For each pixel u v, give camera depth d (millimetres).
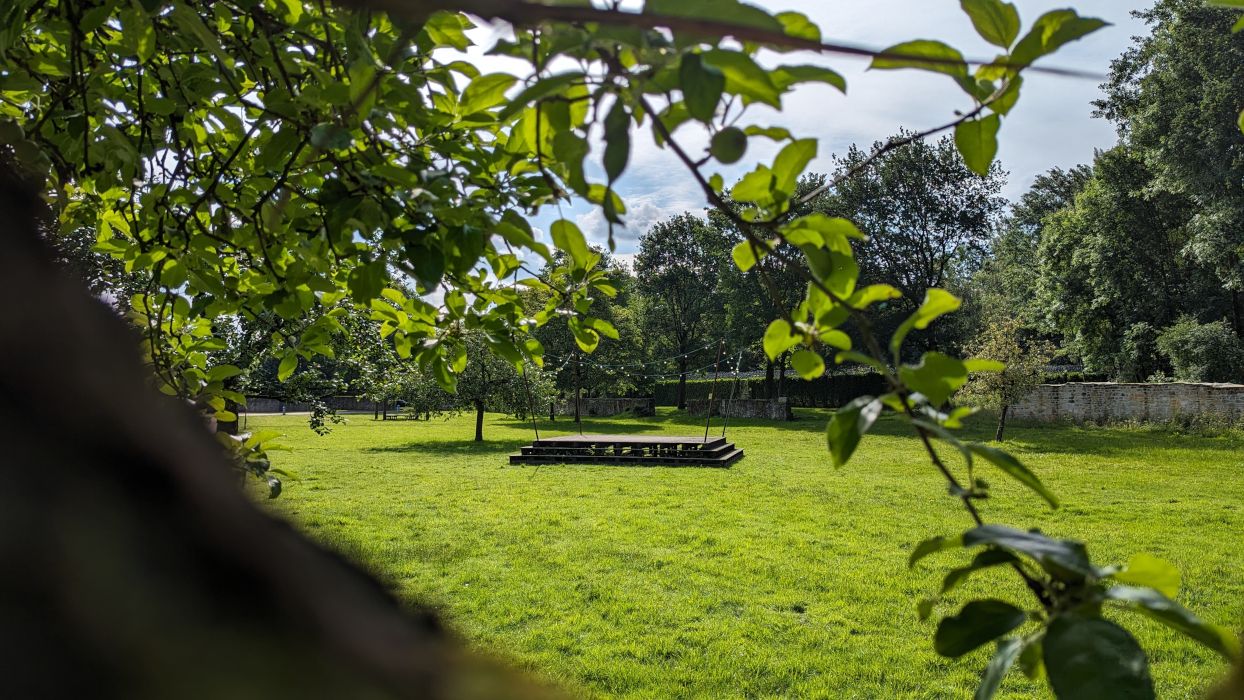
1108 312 32281
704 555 9172
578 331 2371
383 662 239
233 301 2379
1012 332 24453
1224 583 7828
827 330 944
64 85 1937
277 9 1914
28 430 215
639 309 55844
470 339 2295
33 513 204
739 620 6852
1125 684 599
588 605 7270
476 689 250
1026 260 57969
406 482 15625
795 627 6664
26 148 1227
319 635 233
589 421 41969
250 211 2182
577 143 895
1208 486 14414
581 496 13727
